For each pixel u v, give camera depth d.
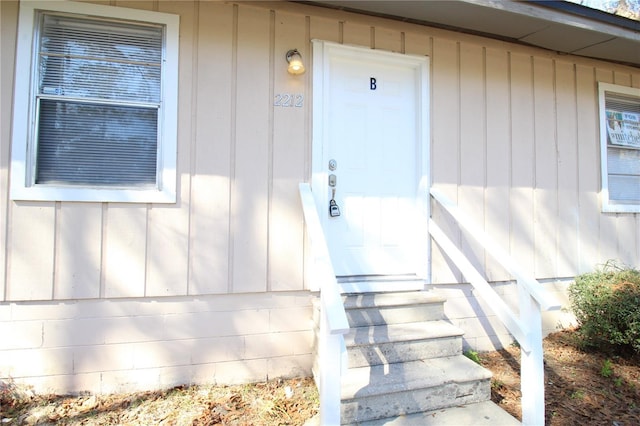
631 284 3.53
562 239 4.11
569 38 3.74
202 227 2.98
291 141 3.20
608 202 4.34
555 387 3.00
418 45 3.59
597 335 3.54
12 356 2.67
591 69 4.34
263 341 3.09
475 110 3.78
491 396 2.82
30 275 2.68
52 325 2.72
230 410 2.61
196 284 2.95
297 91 3.23
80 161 2.80
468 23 3.46
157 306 2.90
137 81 2.91
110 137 2.85
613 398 2.87
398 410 2.44
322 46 3.30
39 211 2.70
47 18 2.77
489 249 2.77
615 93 4.47
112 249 2.81
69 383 2.74
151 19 2.90
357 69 3.49
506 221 3.86
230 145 3.06
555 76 4.16
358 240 3.44
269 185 3.13
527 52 4.01
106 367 2.80
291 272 3.15
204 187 2.99
